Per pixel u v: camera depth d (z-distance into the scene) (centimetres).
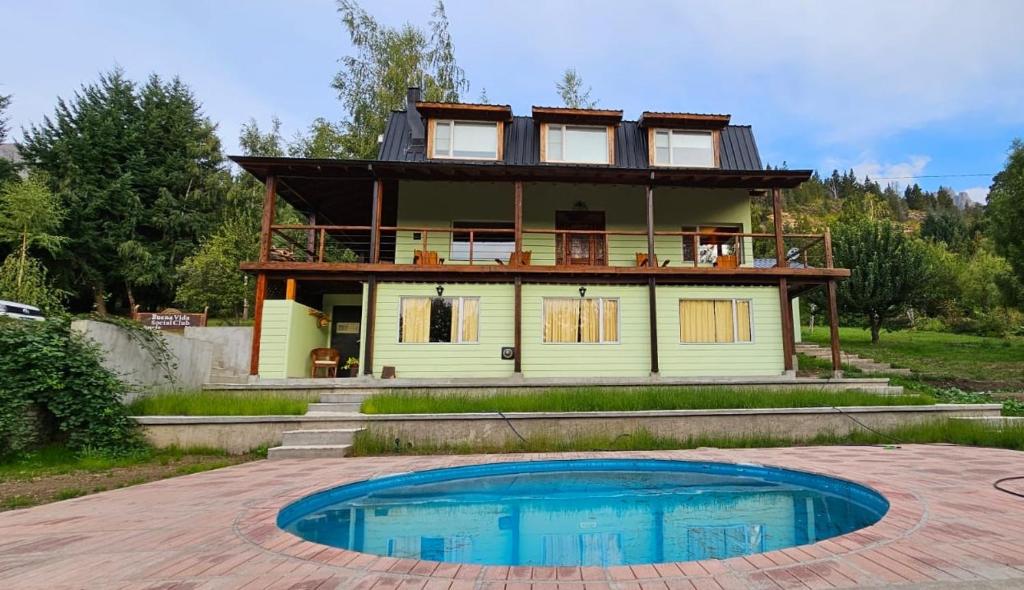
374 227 1252
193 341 1123
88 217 2561
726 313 1316
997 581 274
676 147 1534
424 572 298
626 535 445
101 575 294
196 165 2873
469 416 864
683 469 714
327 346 1492
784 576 285
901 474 591
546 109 1476
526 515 520
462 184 1495
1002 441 833
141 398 923
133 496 532
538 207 1503
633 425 888
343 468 689
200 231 2767
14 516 454
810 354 1716
